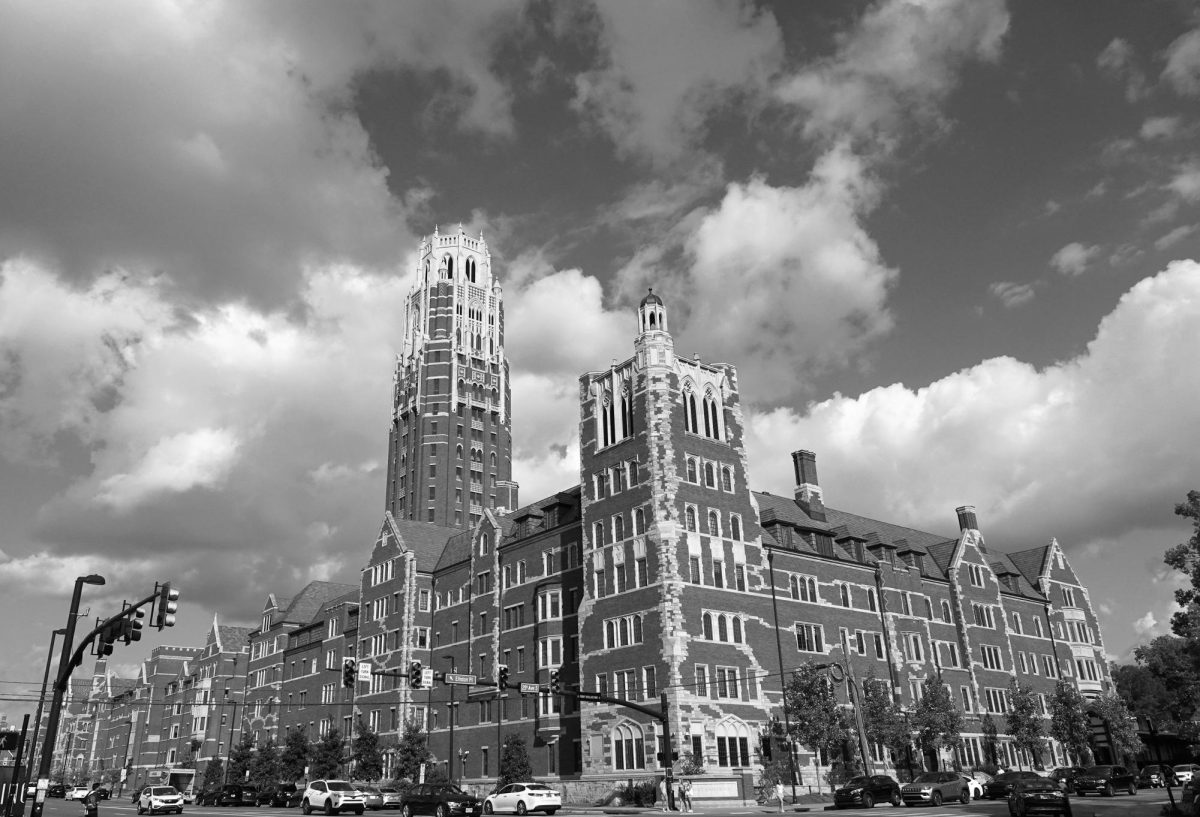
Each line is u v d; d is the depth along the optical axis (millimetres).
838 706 67500
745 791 61500
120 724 170250
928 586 88562
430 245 173250
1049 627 102500
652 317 72938
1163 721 116188
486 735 79875
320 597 124938
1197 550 39812
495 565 84250
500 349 167125
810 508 85438
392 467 158000
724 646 65500
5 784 49125
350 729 95875
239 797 85938
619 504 70062
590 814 54031
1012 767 87375
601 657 67438
